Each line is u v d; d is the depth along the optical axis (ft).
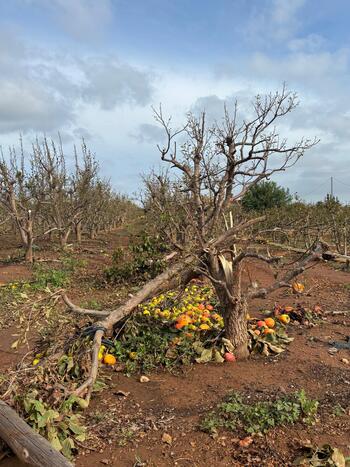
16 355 20.08
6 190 48.88
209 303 24.31
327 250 19.22
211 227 19.24
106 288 35.12
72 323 18.45
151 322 19.48
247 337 18.43
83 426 12.77
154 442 12.17
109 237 83.10
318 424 12.80
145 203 39.14
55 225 61.62
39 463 9.87
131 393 15.35
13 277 40.42
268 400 14.11
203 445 11.91
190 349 18.11
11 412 11.80
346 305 26.91
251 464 11.09
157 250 34.17
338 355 18.43
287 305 26.43
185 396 14.88
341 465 10.56
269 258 17.48
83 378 15.08
